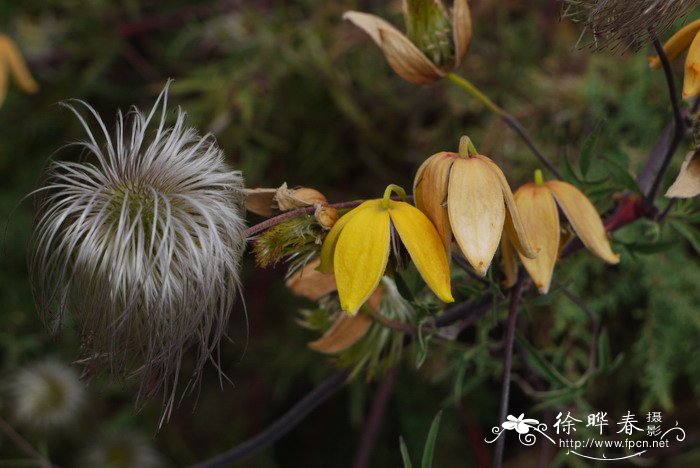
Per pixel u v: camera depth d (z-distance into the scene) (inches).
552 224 17.6
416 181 16.8
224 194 17.0
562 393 20.4
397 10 30.7
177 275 16.7
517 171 29.0
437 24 19.5
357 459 26.3
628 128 29.3
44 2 34.1
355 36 31.4
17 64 25.7
